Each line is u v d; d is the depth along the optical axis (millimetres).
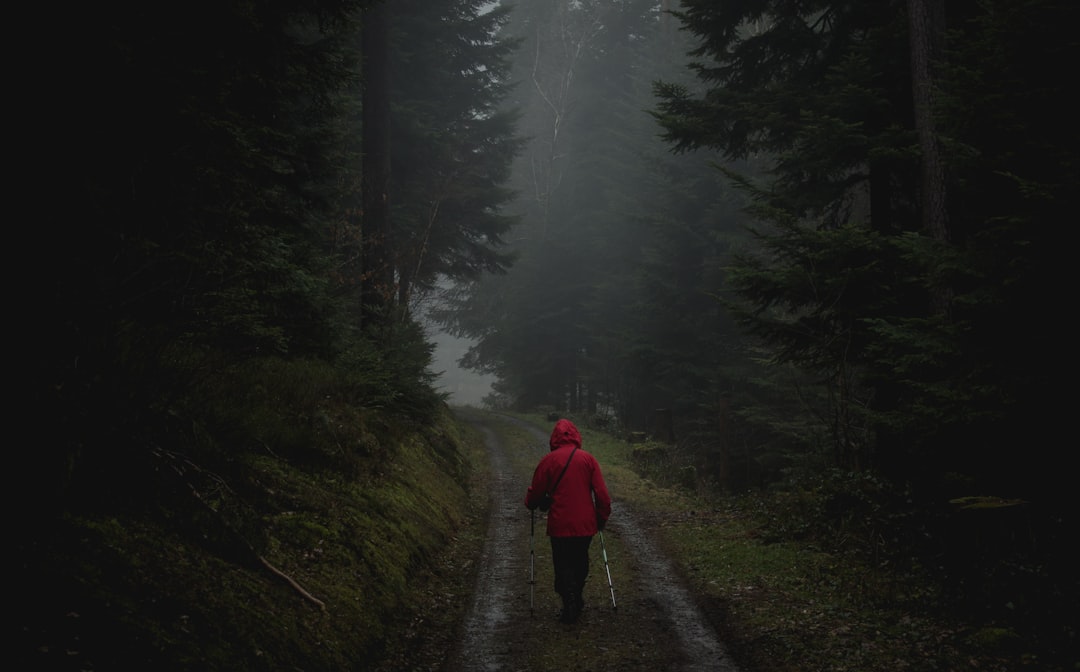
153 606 3236
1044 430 6195
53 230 3334
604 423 26312
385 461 8266
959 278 7055
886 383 9141
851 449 9516
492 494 12398
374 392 10039
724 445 18688
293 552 4906
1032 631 4996
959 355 6648
